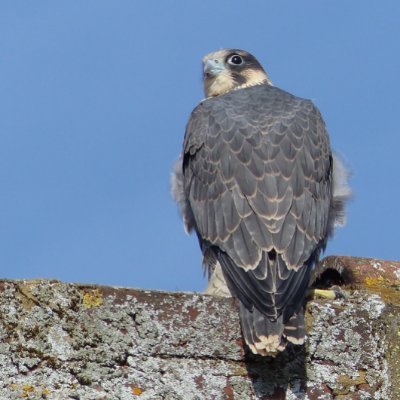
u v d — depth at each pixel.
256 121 11.59
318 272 10.27
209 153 11.45
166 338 7.49
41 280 7.30
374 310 8.21
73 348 7.16
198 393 7.39
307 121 11.81
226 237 9.93
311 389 7.73
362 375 7.90
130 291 7.53
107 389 7.13
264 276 9.09
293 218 10.02
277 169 10.66
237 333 7.73
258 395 7.55
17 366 6.96
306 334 7.96
